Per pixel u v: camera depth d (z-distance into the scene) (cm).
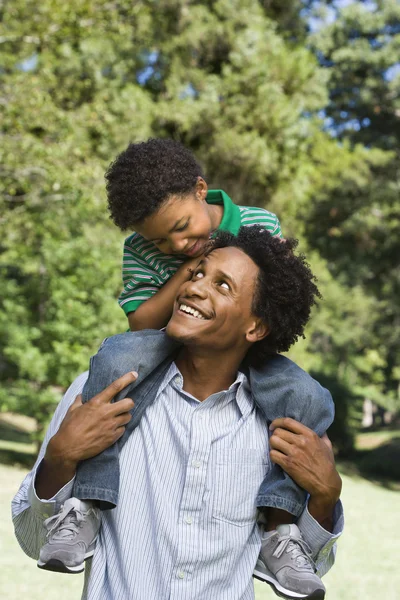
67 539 211
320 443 224
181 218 271
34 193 1324
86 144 1221
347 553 999
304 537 226
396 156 2648
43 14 1185
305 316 239
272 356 243
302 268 235
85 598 221
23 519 230
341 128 2831
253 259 228
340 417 2522
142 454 223
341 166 2247
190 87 1670
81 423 215
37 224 1388
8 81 1180
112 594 215
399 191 2373
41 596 670
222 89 1622
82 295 1317
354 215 2384
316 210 2345
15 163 1159
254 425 230
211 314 220
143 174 274
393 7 2662
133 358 226
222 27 1653
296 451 220
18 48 1411
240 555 222
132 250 278
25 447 1792
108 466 218
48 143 1195
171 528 215
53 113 1175
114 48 1600
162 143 285
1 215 1385
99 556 220
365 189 2320
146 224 273
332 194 2312
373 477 2234
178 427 223
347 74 2723
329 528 229
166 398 228
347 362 3322
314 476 220
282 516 227
